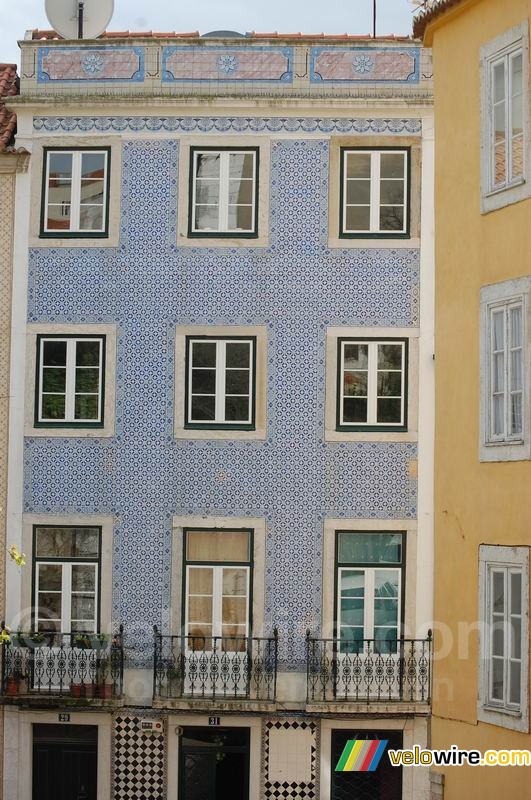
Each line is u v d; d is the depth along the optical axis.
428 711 21.42
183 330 22.33
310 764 21.78
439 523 20.98
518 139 19.09
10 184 22.58
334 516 22.06
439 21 20.94
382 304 22.20
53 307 22.42
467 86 20.36
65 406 22.34
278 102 22.27
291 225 22.33
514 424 19.02
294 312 22.25
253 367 22.28
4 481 22.27
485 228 19.73
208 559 22.19
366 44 22.31
